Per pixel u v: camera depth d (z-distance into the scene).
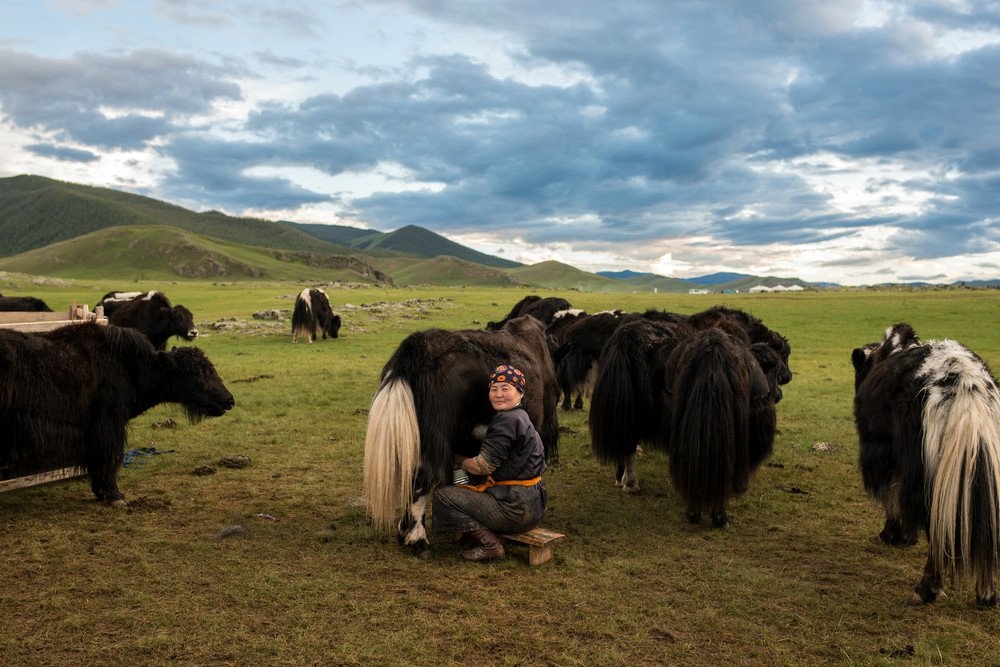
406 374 4.77
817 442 9.67
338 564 4.89
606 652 3.76
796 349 23.69
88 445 6.14
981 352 22.34
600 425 6.78
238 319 27.56
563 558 5.18
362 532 5.55
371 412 4.74
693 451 5.68
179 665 3.51
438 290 62.31
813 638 4.04
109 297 17.22
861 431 5.28
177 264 175.88
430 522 5.99
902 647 3.91
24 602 4.16
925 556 5.43
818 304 44.31
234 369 15.40
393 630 3.92
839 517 6.42
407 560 4.99
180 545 5.13
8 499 6.27
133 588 4.38
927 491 4.34
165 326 16.11
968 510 4.04
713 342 5.87
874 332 29.16
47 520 5.72
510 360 5.39
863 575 5.02
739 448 5.79
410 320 29.94
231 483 7.03
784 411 12.22
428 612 4.18
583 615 4.21
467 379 5.04
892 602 4.55
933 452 4.29
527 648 3.79
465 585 4.59
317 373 15.22
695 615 4.27
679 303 46.53
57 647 3.65
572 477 7.79
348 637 3.82
